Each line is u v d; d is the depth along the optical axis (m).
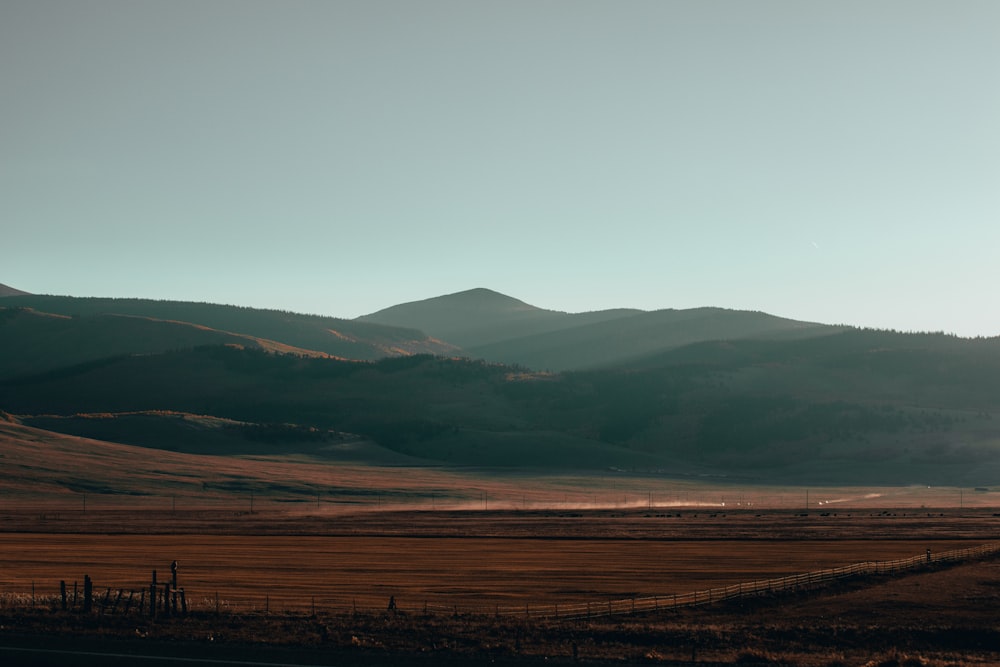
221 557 124.62
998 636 62.62
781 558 124.19
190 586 92.31
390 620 63.31
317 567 112.50
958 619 70.50
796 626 65.75
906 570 102.19
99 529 180.38
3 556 125.19
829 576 95.31
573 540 155.38
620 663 49.25
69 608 65.88
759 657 52.09
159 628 57.19
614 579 101.06
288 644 52.44
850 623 68.94
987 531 171.25
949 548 137.25
